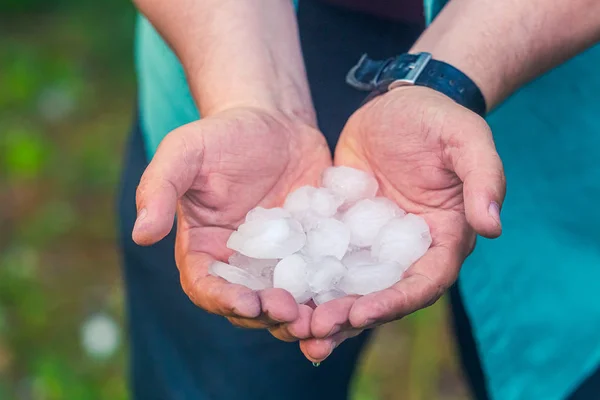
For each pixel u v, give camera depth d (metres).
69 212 1.43
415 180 0.74
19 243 1.36
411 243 0.71
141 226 0.66
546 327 0.85
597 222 0.83
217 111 0.78
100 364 1.17
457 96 0.75
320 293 0.70
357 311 0.64
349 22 0.86
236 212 0.75
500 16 0.77
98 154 1.57
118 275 1.31
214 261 0.70
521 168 0.84
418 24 0.86
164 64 0.84
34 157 1.53
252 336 0.86
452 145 0.69
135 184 0.91
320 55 0.87
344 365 0.90
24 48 1.91
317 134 0.80
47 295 1.27
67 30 2.00
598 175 0.82
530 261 0.85
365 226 0.76
